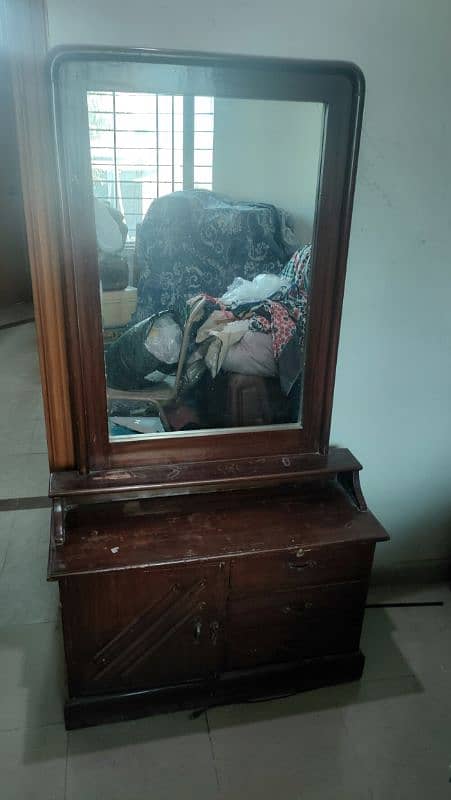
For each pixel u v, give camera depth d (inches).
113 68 42.3
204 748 54.9
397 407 65.7
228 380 54.9
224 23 45.6
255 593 54.7
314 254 51.2
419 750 55.3
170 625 54.1
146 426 54.6
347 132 47.6
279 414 57.6
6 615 70.2
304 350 55.0
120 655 54.4
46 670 62.7
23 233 203.9
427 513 73.7
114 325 49.7
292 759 54.1
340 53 48.6
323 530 54.7
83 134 43.2
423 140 53.4
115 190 45.9
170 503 56.7
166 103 44.4
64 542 51.3
